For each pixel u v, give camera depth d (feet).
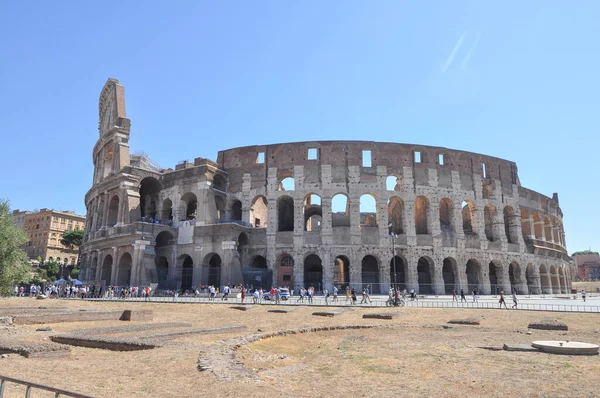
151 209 272.72
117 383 41.06
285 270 245.86
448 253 234.99
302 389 42.57
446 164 249.55
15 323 92.48
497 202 260.21
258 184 242.99
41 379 41.01
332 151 238.89
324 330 91.09
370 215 300.20
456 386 44.78
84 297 206.59
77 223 518.37
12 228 134.62
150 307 149.48
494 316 120.67
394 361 58.49
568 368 53.78
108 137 273.33
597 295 279.49
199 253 226.58
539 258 278.46
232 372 44.60
